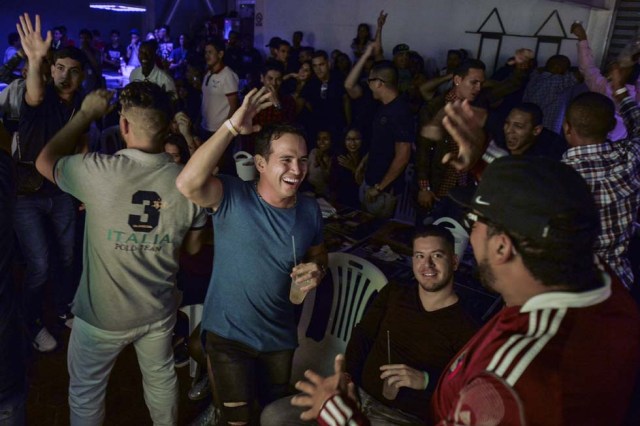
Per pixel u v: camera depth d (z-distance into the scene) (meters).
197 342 2.60
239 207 1.92
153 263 2.00
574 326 0.91
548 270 0.91
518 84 4.83
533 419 0.84
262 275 1.96
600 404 0.89
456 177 3.54
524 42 7.14
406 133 3.73
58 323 3.33
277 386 2.15
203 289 2.82
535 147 3.04
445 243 2.03
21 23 2.61
